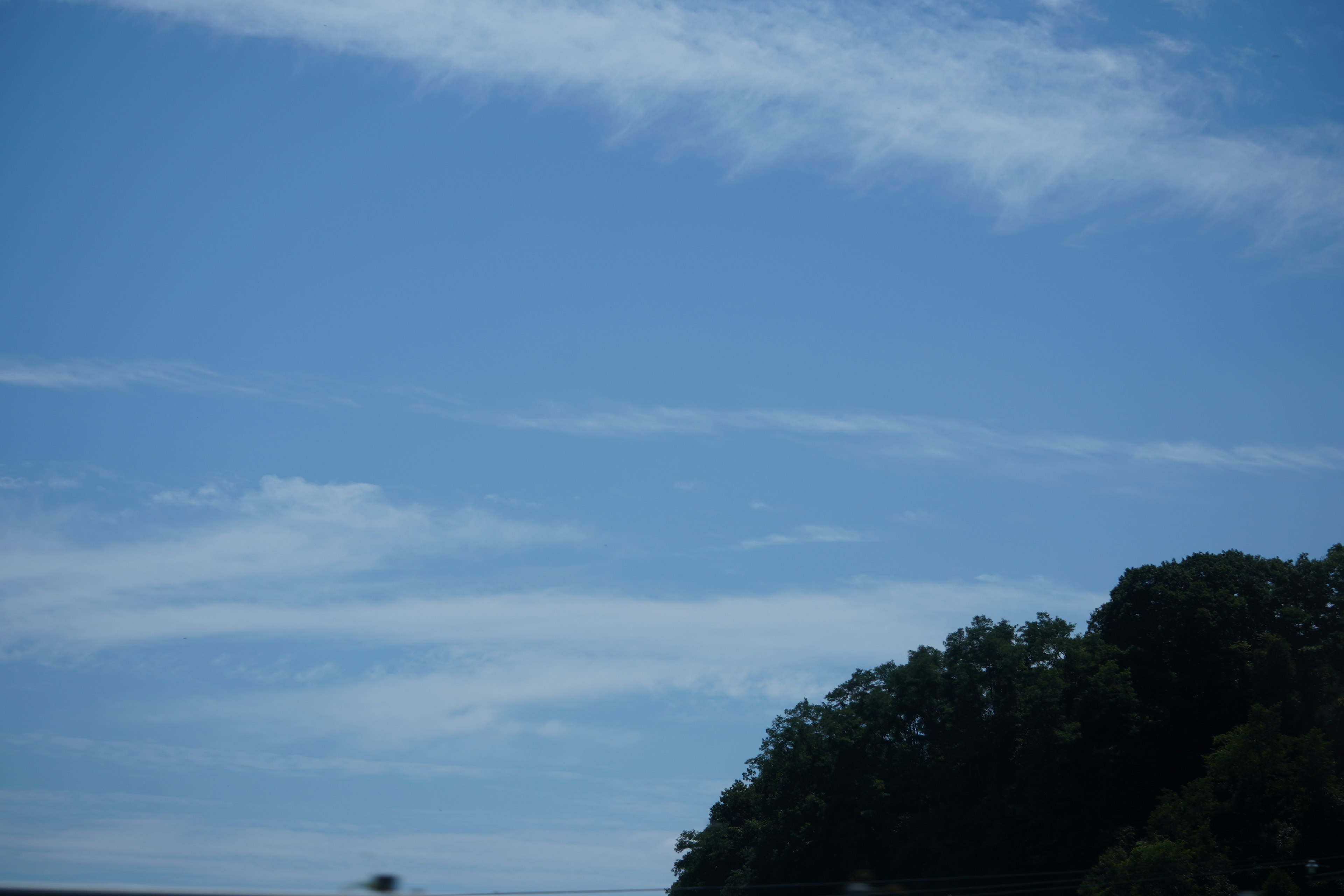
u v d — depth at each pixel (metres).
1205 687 80.62
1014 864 75.94
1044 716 76.50
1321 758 59.06
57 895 9.08
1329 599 80.88
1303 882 55.25
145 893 9.41
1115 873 59.41
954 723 81.56
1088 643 81.88
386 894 10.77
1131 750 76.00
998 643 81.50
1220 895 54.59
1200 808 60.19
